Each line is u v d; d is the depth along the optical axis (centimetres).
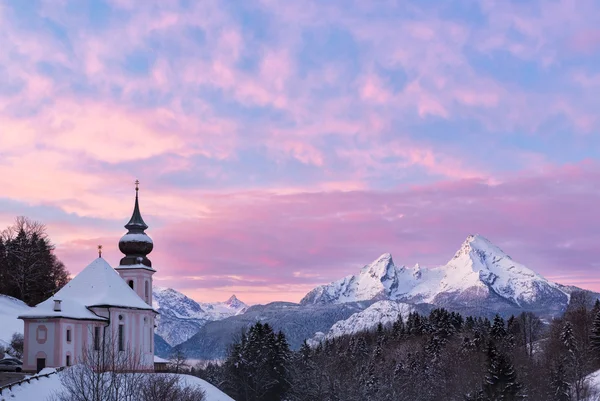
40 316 12006
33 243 19688
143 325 13638
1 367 12469
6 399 8300
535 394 14512
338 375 14812
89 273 13600
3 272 19225
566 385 14738
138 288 14950
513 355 16825
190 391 9669
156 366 16762
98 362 7681
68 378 8675
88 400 7288
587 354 18075
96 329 12706
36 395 8706
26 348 12012
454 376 15912
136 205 15500
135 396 7956
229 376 16675
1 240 19512
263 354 16412
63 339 12019
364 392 14200
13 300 18062
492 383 12862
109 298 13200
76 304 12638
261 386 16150
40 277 19612
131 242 15138
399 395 14425
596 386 16038
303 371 16038
